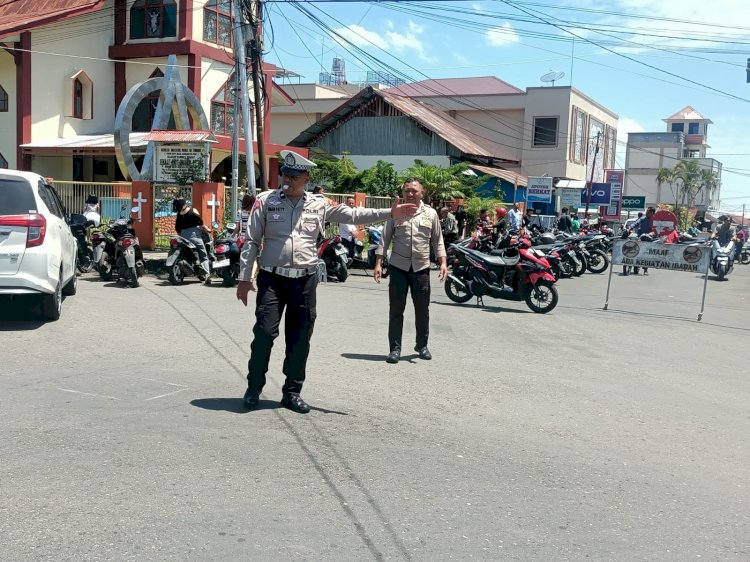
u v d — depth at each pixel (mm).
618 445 5465
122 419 5422
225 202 18422
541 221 30266
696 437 5789
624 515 4203
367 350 8461
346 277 15812
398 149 35188
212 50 27891
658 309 13828
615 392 7098
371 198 22797
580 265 21156
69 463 4535
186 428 5262
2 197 8688
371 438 5277
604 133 56781
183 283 14102
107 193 18812
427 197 26625
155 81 20094
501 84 54938
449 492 4383
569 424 5922
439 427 5633
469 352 8680
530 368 7953
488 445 5281
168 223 17750
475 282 12734
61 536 3615
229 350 8008
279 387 6555
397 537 3771
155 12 27344
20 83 25234
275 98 32594
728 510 4367
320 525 3861
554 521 4070
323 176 28656
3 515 3816
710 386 7648
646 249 12930
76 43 26859
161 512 3914
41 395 5996
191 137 17484
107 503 3994
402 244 7863
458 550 3666
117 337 8508
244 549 3566
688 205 77750
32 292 8617
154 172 17797
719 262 21031
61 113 26562
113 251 13641
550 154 48375
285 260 5652
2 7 28453
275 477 4453
